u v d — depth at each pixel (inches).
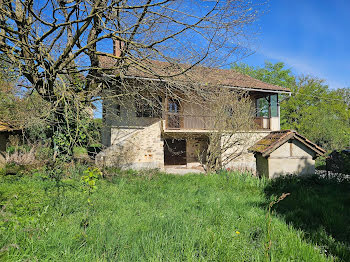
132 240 133.9
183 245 128.2
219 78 269.6
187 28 206.2
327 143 772.6
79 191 246.1
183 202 232.4
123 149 513.7
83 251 115.2
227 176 382.3
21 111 305.1
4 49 235.6
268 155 365.1
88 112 302.2
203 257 114.7
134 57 265.0
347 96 1213.1
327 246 142.0
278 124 683.4
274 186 321.4
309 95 1026.7
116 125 512.1
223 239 135.0
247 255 121.9
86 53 296.5
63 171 327.3
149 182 331.0
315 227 175.8
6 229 134.1
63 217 169.9
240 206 221.5
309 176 371.6
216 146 448.5
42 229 133.6
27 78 294.0
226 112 450.6
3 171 358.6
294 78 1123.9
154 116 547.5
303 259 123.3
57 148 333.1
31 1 245.6
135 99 354.9
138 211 197.0
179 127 573.3
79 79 346.3
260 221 176.7
